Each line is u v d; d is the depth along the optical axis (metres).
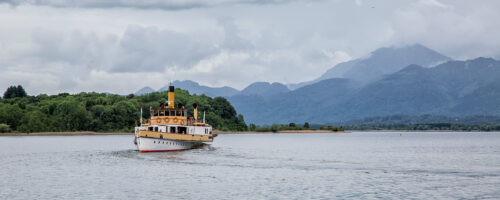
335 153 149.38
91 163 104.75
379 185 76.12
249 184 77.00
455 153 152.75
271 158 121.38
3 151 145.50
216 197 67.19
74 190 71.94
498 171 93.00
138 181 79.75
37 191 71.19
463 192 70.38
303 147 192.00
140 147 126.44
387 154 146.00
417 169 96.88
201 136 139.50
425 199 66.12
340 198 66.62
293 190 72.00
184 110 138.38
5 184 76.88
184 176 85.12
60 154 130.62
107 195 68.38
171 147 132.12
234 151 148.75
